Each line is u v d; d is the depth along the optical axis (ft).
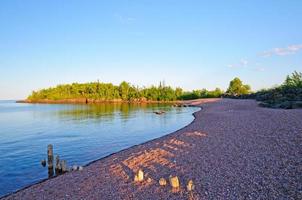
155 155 63.62
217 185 38.99
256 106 183.01
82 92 622.95
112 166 57.88
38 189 47.16
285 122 86.43
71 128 140.87
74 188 45.42
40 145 95.86
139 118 189.78
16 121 188.55
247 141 65.67
